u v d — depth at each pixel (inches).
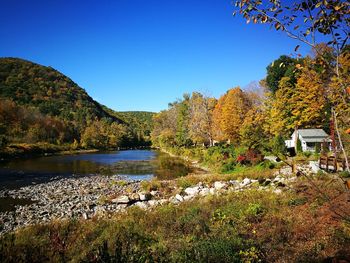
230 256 310.3
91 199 916.6
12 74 7032.5
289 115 1576.0
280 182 781.9
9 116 3462.1
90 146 3966.5
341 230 356.2
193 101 2768.2
